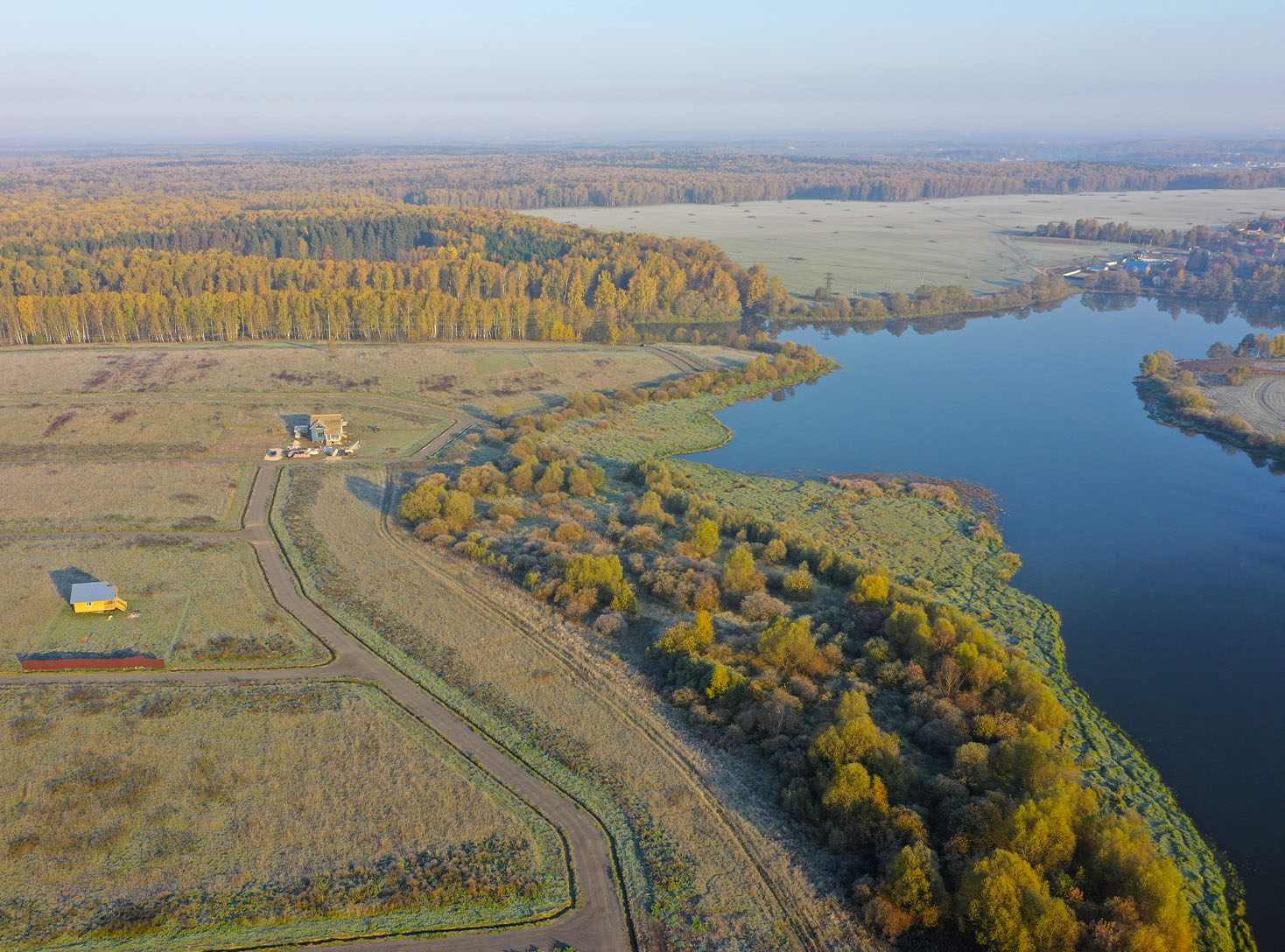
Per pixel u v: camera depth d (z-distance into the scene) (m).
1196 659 98.12
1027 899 55.50
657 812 68.56
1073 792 64.62
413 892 59.97
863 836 64.56
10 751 72.94
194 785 69.62
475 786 70.88
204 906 58.31
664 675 87.94
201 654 88.88
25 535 115.81
